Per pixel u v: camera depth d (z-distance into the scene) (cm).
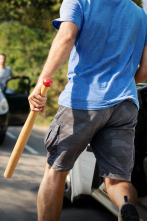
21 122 778
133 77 252
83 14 238
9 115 731
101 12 240
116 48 243
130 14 248
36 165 565
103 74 240
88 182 354
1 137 724
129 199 236
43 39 1445
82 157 359
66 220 353
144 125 348
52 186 249
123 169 244
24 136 240
